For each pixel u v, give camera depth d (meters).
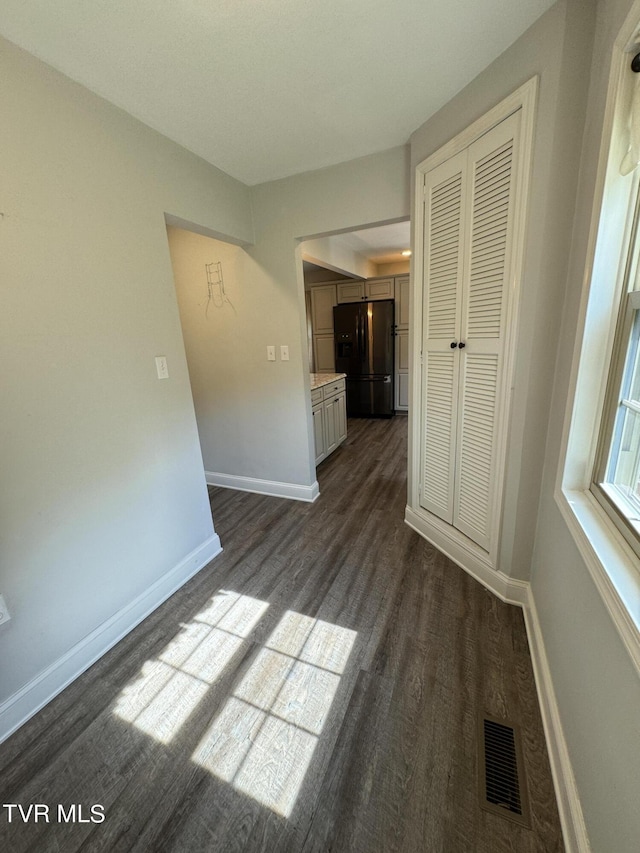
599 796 0.79
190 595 1.89
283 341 2.67
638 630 0.67
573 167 1.21
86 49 1.21
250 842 0.95
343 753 1.14
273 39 1.21
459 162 1.60
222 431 3.13
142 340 1.70
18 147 1.20
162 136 1.75
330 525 2.52
